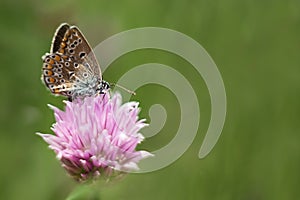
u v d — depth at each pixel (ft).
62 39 1.11
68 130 1.11
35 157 1.29
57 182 1.26
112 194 1.23
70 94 1.12
